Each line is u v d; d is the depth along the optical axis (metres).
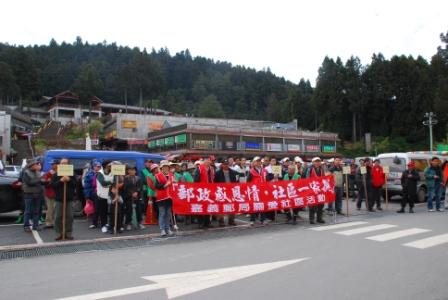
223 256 7.82
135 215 11.34
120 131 66.50
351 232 10.38
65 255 8.18
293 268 6.79
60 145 52.91
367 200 15.07
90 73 96.12
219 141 53.53
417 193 18.34
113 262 7.46
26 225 10.77
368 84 74.50
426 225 11.38
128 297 5.39
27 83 100.81
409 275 6.35
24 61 102.12
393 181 17.91
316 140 63.34
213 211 11.49
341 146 73.50
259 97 131.75
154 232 10.89
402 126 68.44
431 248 8.30
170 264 7.24
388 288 5.71
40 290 5.75
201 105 113.94
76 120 85.12
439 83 63.22
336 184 14.20
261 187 12.21
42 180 11.01
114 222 10.70
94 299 5.33
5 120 49.88
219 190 11.65
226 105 131.25
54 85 113.69
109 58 145.50
